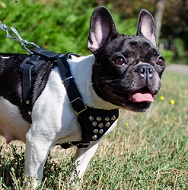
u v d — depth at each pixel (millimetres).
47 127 1180
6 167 1369
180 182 1426
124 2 5234
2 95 1255
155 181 1385
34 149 1188
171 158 1598
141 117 2197
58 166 1416
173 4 6723
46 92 1195
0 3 2291
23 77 1229
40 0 3385
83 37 2779
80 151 1312
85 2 3645
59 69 1209
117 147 1661
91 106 1187
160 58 1164
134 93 1106
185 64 10617
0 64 1289
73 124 1194
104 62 1146
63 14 2844
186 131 2111
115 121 1250
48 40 2504
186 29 10680
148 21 1291
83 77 1188
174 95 3340
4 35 2279
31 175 1206
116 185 1339
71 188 1264
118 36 1192
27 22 2420
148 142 1763
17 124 1266
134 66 1111
